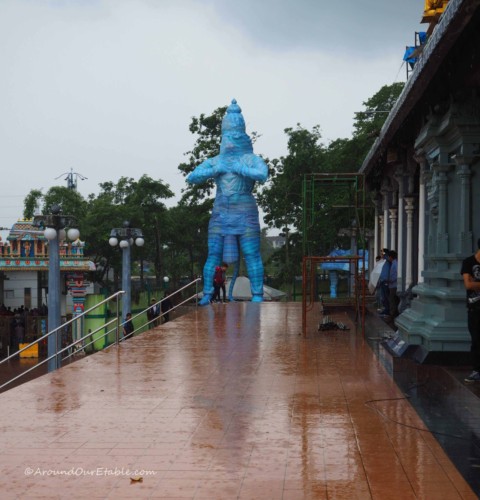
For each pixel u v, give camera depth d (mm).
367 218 32406
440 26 8500
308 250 46469
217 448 6617
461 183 11281
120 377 10367
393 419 7680
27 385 9742
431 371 10344
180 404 8492
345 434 7070
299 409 8180
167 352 13055
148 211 57250
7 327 35312
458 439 7129
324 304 21812
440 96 11625
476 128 10977
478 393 8367
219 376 10406
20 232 39281
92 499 5367
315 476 5805
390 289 18453
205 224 54719
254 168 29875
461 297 10789
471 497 5336
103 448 6660
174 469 6020
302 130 48500
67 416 7934
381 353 12617
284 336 15422
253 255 30406
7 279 42406
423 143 12781
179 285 59656
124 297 27500
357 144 46719
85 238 55531
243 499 5320
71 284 36469
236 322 18828
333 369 10961
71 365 11516
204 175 30734
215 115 45844
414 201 18797
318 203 44406
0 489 5605
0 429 7379
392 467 6020
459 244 11281
